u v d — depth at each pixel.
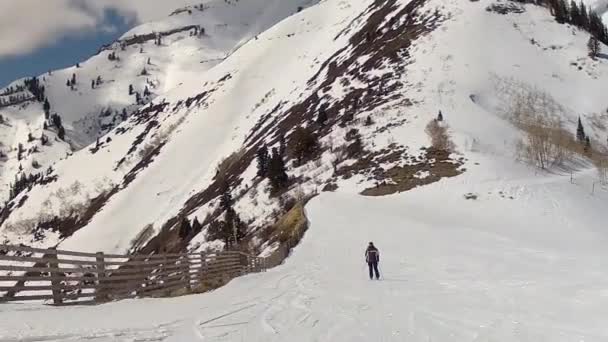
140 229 144.25
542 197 64.19
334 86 137.25
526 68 118.88
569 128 99.06
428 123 94.56
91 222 163.62
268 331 11.98
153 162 183.38
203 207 112.38
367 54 145.25
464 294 16.83
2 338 10.03
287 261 37.72
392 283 21.45
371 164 86.56
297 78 188.88
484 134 88.81
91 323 12.57
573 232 53.41
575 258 26.11
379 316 13.86
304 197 82.44
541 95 109.88
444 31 133.25
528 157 82.56
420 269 26.28
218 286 23.80
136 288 20.39
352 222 56.78
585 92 112.19
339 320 13.35
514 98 108.31
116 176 199.75
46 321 12.66
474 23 134.50
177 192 153.50
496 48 124.75
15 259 15.70
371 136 96.94
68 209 193.62
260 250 56.88
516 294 15.84
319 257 37.66
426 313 14.01
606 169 79.62
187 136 190.75
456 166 77.56
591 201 64.75
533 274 20.22
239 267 30.91
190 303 16.84
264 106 185.12
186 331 11.92
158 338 11.09
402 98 107.75
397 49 133.75
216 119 194.00
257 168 114.44
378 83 121.06
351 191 79.25
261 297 17.89
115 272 19.31
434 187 72.00
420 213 61.94
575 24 141.12
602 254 28.97
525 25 136.00
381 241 45.00
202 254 26.45
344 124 107.69
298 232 50.94
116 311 14.98
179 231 102.12
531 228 55.34
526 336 10.89
